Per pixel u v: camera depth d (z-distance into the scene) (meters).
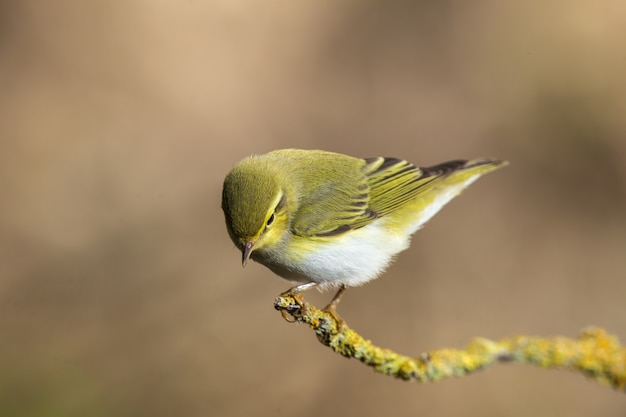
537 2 16.25
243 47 16.73
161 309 13.34
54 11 16.61
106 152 15.45
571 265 14.20
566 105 15.41
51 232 14.43
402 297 13.60
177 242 14.38
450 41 16.59
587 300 13.85
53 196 14.95
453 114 15.78
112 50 16.45
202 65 16.45
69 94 16.05
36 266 13.88
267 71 16.55
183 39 16.69
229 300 13.45
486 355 5.75
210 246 14.28
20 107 15.86
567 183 14.91
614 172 14.86
